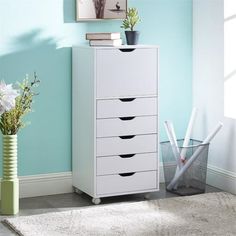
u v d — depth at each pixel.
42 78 5.09
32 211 4.80
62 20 5.10
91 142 4.93
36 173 5.14
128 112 4.96
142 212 4.73
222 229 4.42
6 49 4.97
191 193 5.17
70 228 4.44
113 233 4.36
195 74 5.50
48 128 5.14
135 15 5.13
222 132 5.26
